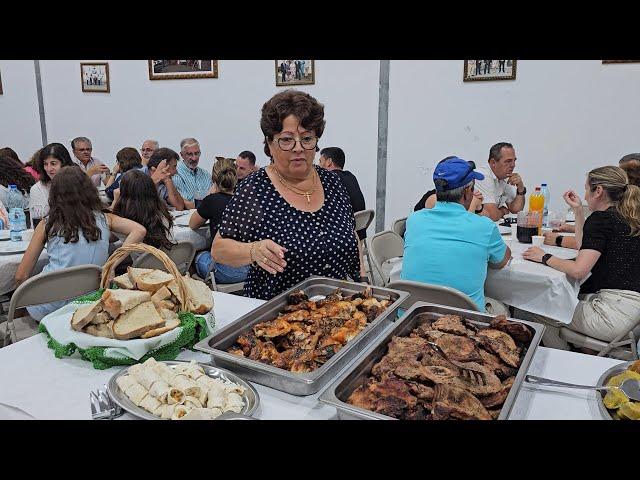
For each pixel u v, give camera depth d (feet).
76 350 3.80
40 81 21.42
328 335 3.83
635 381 3.25
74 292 6.61
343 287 4.83
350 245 5.46
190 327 3.85
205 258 10.66
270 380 3.39
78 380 3.55
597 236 6.93
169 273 4.34
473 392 3.00
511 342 3.67
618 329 6.77
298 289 4.68
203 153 18.65
